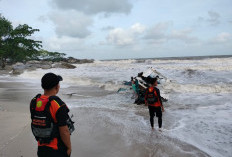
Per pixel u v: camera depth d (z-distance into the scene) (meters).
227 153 4.67
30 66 38.84
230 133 5.89
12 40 47.47
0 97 11.49
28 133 5.42
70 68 38.03
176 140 5.45
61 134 2.47
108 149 4.83
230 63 33.31
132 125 6.74
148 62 51.06
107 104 10.11
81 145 5.04
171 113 8.34
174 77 19.72
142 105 9.88
